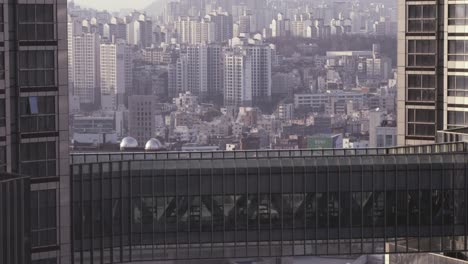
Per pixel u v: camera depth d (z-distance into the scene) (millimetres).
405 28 133625
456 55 130875
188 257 109438
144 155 109688
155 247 108562
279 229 110562
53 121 101188
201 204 109125
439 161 112125
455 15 130500
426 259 119812
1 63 97188
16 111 98812
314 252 111250
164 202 108312
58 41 100750
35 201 100938
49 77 100625
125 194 107062
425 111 133875
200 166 108812
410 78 134250
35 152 100500
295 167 110062
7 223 84688
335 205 111000
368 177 111188
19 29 98625
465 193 112812
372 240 111938
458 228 113125
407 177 111688
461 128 125125
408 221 112312
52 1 100188
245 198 109750
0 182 83938
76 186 103688
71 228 103625
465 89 130750
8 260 84875
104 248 106062
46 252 101875
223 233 109750
